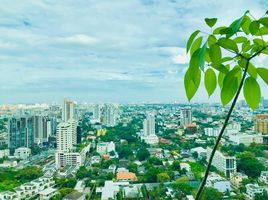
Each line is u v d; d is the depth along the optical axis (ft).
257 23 2.11
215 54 2.17
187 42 2.17
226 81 2.34
